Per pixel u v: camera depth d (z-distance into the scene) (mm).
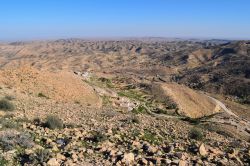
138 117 30969
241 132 50281
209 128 39406
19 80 42219
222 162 13055
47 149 12625
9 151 12188
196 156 13992
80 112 28312
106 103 53406
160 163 12016
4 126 15672
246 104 129375
